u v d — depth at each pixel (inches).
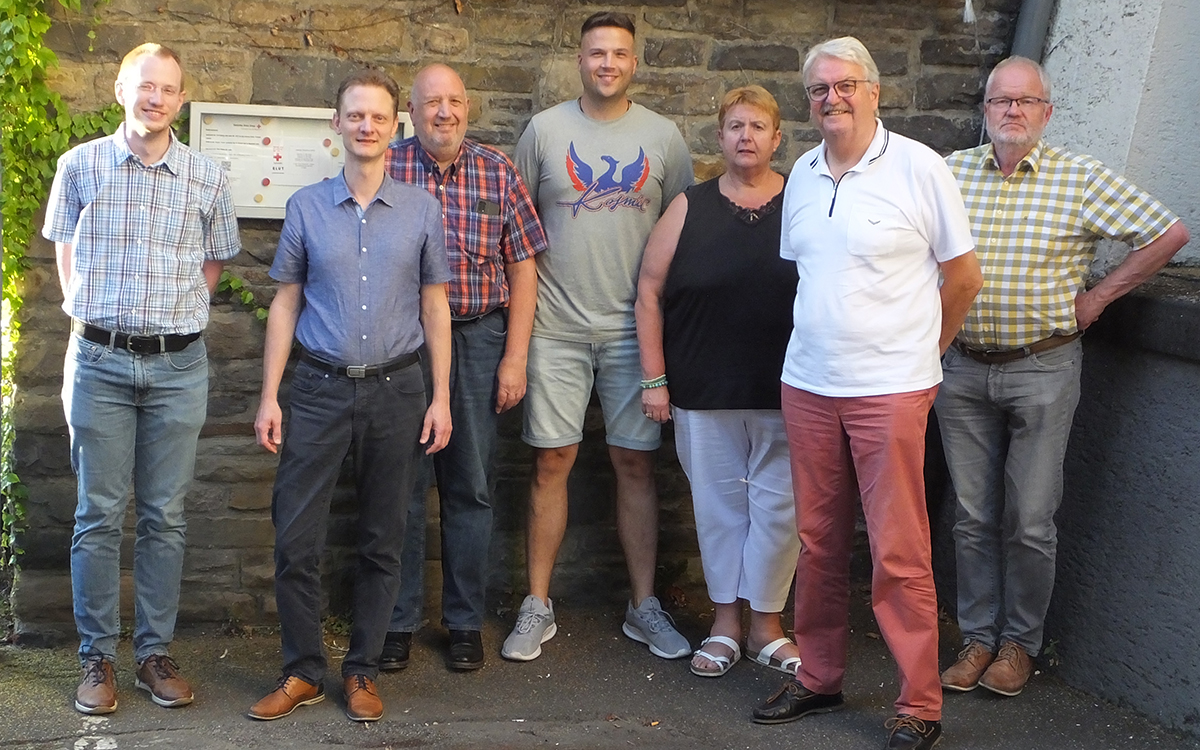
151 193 120.5
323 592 153.2
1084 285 139.2
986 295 130.3
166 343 122.3
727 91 152.3
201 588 150.6
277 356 123.1
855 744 124.5
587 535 159.9
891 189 113.3
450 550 141.6
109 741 119.9
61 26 136.9
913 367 114.7
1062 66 155.3
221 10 140.1
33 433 143.6
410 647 145.8
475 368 136.7
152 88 117.0
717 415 138.6
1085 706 135.0
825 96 112.9
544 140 139.8
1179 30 141.7
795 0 151.6
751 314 134.0
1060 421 132.0
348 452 124.3
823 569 126.0
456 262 133.2
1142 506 132.0
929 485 165.2
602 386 146.5
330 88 143.9
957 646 151.5
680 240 136.6
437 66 130.6
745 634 153.1
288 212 121.6
